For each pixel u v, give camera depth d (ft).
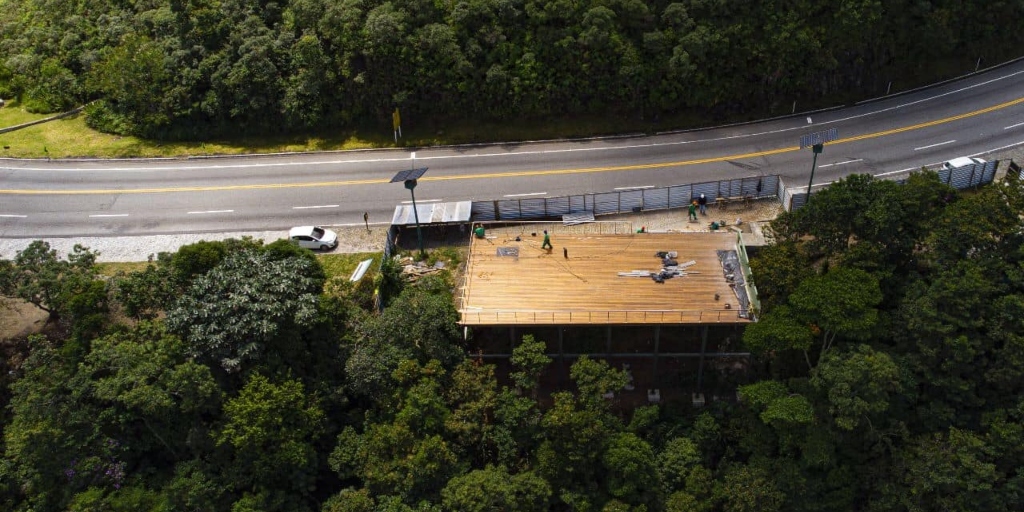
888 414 147.64
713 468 153.28
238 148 229.25
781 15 215.31
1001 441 140.46
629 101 220.84
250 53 222.89
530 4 216.74
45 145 232.32
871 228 153.89
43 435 132.87
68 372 140.67
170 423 142.10
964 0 226.99
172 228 198.80
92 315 149.69
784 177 199.82
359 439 146.00
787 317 145.18
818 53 217.97
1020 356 140.15
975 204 150.30
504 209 192.85
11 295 155.94
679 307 155.84
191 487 133.39
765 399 142.20
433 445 136.77
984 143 204.13
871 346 148.15
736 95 222.48
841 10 214.90
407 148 223.92
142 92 227.61
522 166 213.05
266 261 152.87
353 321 156.87
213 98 225.56
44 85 245.86
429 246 190.19
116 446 141.28
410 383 145.79
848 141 211.20
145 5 247.50
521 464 150.20
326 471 150.82
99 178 219.20
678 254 171.22
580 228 188.55
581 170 209.77
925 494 144.36
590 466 144.25
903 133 212.23
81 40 252.42
